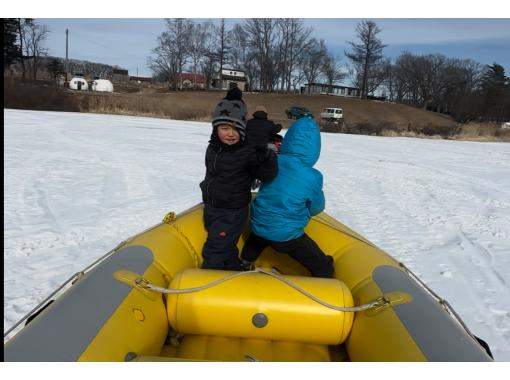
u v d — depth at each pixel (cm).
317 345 258
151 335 223
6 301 372
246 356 243
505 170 1479
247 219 342
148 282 241
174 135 1959
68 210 666
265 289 240
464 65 7938
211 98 5666
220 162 301
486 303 426
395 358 200
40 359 173
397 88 8431
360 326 237
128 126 2284
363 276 285
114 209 685
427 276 488
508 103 6806
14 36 5541
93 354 182
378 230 664
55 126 1980
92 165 1063
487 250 588
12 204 679
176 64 7725
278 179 311
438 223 723
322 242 356
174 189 853
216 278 244
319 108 5991
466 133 3672
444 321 220
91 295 218
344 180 1096
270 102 6075
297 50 7606
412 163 1534
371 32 7669
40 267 448
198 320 238
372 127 3469
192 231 340
